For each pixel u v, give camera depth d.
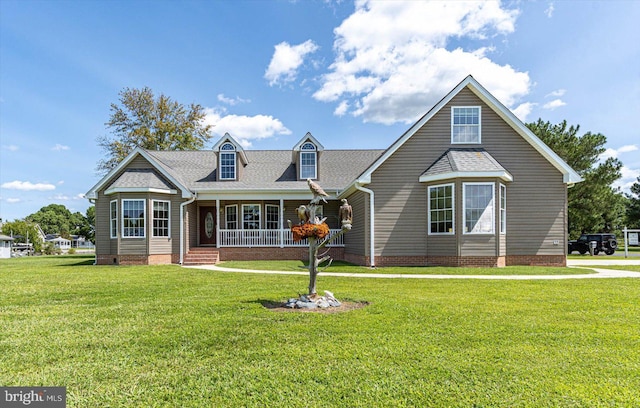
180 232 17.17
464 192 13.45
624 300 7.32
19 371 3.90
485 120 14.70
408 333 5.05
